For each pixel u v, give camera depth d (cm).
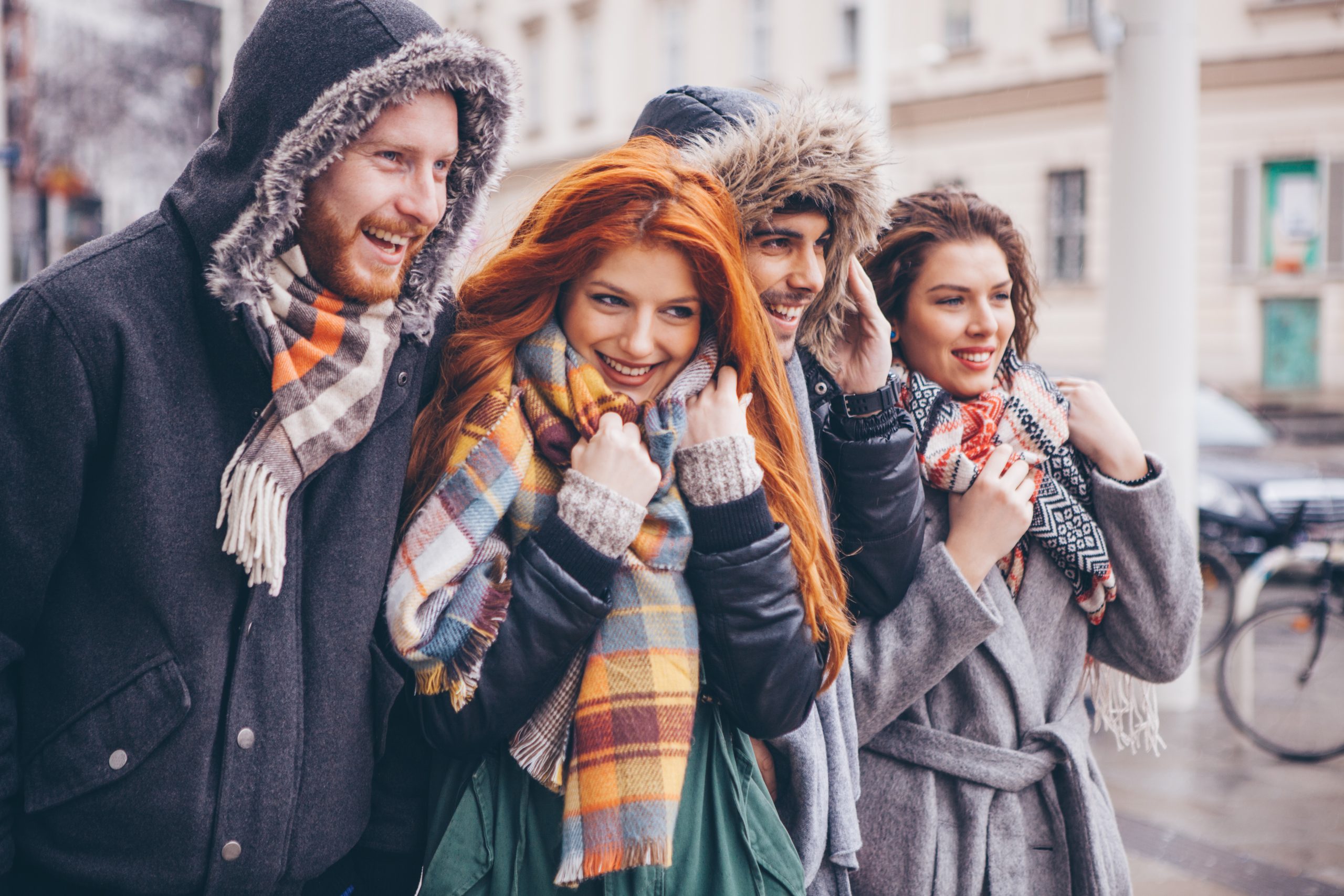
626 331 158
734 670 156
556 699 155
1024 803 188
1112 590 193
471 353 161
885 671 180
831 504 183
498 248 177
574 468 154
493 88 150
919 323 195
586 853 147
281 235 139
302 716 148
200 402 144
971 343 195
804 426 179
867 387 181
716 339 165
